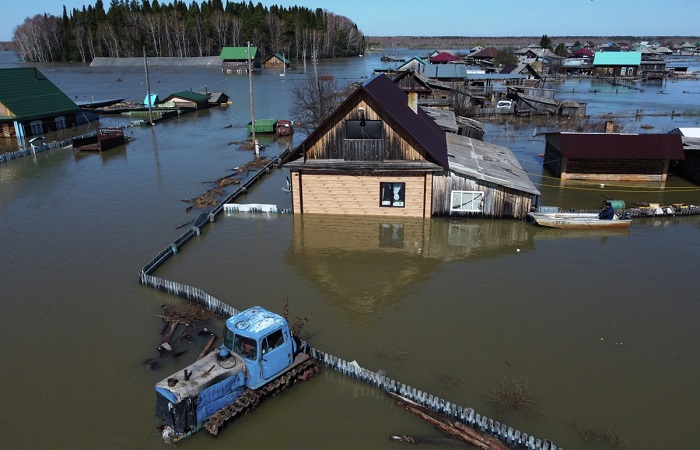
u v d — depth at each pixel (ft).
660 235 94.53
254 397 48.08
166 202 114.62
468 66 479.41
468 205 100.27
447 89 250.16
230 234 95.71
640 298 70.79
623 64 445.37
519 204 99.55
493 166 110.73
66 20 588.09
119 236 94.32
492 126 223.10
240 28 596.29
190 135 199.52
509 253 86.79
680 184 127.95
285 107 270.46
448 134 135.03
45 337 61.62
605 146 126.21
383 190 101.14
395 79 231.09
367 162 99.71
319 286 75.20
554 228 96.94
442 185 99.25
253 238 93.71
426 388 52.42
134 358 57.36
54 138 192.34
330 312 67.72
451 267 81.46
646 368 55.77
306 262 83.51
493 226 98.53
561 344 60.18
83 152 168.14
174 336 61.52
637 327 63.72
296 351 53.67
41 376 54.34
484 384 53.01
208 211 108.06
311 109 188.65
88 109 245.65
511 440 44.45
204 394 44.80
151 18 567.59
